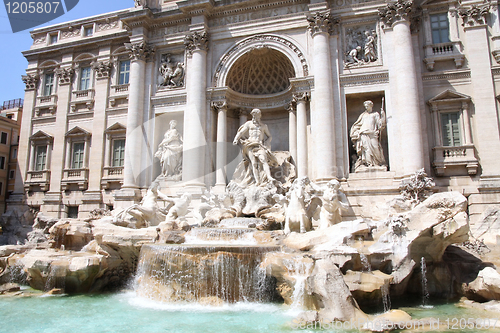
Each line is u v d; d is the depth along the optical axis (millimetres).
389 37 22844
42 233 25734
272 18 25312
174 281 13781
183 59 27531
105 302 14102
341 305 11062
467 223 13727
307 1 24734
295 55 24438
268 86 27391
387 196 21109
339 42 23672
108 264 16453
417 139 20750
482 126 21297
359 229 14281
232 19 26328
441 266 14773
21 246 19062
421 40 23125
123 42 30359
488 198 20469
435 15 23312
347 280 12070
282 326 10680
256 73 27047
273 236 16078
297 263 12656
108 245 16703
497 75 21656
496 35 21922
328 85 22719
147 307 13188
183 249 13836
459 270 14781
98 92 30297
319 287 11555
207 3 25625
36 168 31688
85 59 31422
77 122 30797
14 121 39531
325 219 16906
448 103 22016
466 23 22516
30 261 16266
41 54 32906
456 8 22812
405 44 21875
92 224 19328
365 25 23719
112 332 10352
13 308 13234
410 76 21469
